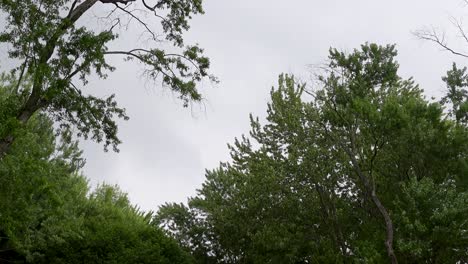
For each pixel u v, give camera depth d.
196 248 39.94
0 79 22.44
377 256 21.69
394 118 23.47
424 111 24.28
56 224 28.11
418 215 21.36
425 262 22.36
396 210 22.83
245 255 36.53
